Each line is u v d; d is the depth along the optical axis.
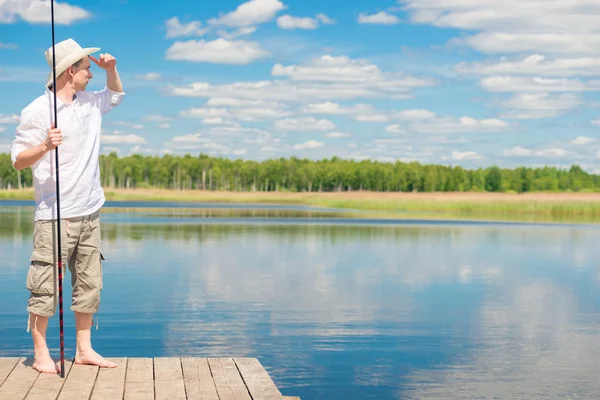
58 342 8.35
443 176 162.50
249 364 5.14
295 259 17.66
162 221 35.19
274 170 158.38
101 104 5.14
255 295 12.03
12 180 142.75
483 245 22.47
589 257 18.98
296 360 7.86
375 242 23.06
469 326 9.78
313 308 10.88
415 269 15.97
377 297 12.04
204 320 9.84
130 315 10.12
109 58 5.03
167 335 8.84
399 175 159.88
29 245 19.78
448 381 7.21
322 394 6.72
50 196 4.82
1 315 9.84
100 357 5.09
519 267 16.61
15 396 4.24
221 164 162.25
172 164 159.12
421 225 34.22
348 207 66.44
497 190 165.88
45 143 4.52
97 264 5.05
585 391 6.94
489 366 7.78
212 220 36.81
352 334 9.16
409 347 8.52
